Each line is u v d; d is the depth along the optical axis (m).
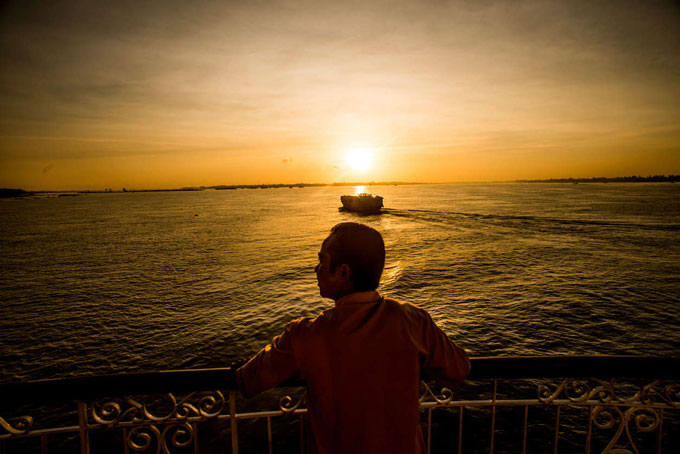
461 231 49.09
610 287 21.14
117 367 12.66
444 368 1.11
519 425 8.49
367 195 84.81
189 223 69.69
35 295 21.95
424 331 1.09
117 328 16.08
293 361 1.06
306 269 27.23
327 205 127.75
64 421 9.05
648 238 41.19
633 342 13.70
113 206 154.50
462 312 17.14
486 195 178.62
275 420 8.70
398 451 0.98
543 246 36.47
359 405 0.98
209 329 15.77
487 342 13.86
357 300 1.06
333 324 1.02
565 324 15.44
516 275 24.47
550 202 112.88
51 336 15.31
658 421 1.59
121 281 25.16
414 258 30.89
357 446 0.98
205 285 23.58
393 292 20.84
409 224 58.69
